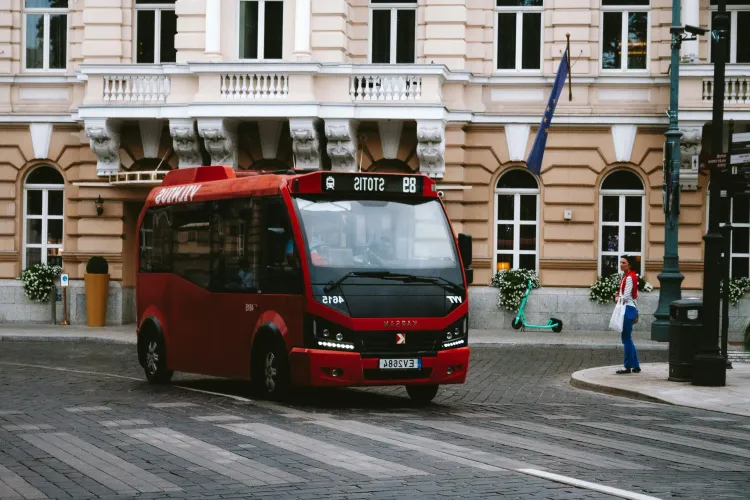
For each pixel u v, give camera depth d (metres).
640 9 32.03
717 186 18.95
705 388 18.16
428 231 16.48
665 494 9.41
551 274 31.95
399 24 32.53
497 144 32.22
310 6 31.41
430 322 15.97
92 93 31.88
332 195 16.20
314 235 15.88
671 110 28.19
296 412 14.93
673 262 28.19
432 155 31.14
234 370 17.25
